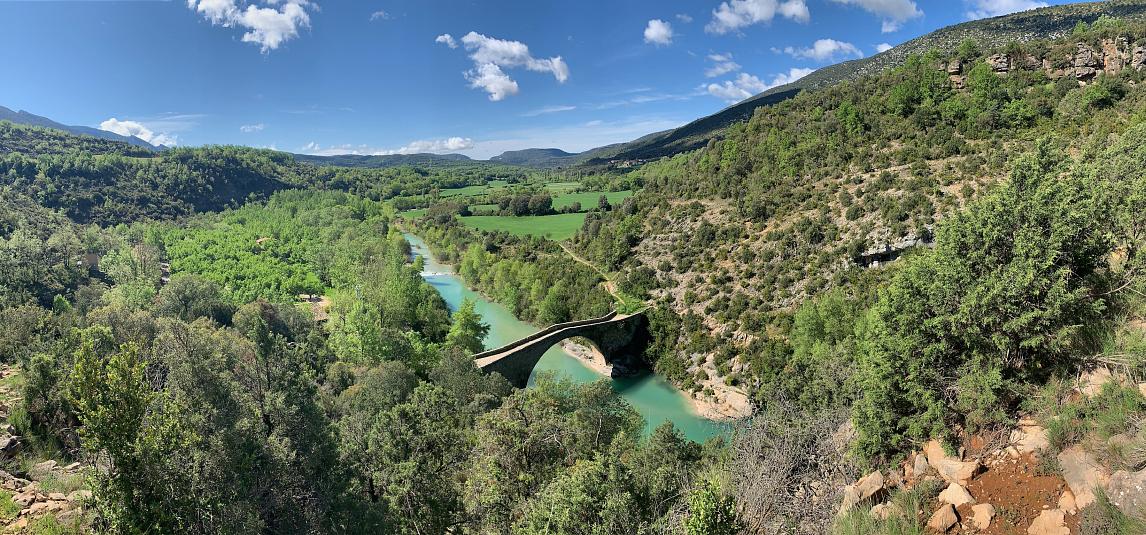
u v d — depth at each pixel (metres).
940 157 74.19
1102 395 12.21
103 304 80.94
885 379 16.55
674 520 16.44
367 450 28.64
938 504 12.25
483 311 101.56
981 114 77.19
